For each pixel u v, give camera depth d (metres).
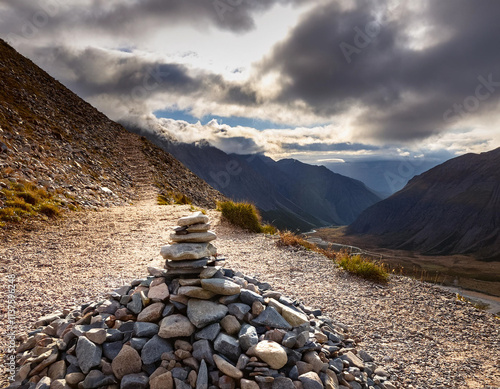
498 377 1.98
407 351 2.23
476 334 2.53
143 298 1.91
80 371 1.59
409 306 2.98
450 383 1.91
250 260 4.12
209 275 2.00
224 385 1.51
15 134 9.00
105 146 15.18
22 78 15.64
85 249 4.24
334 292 3.17
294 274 3.62
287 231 5.78
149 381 1.54
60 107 16.02
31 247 4.12
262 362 1.61
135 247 4.50
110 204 8.55
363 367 1.94
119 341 1.71
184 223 2.16
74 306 2.29
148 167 15.09
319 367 1.72
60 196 7.15
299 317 1.96
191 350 1.68
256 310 1.90
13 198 5.69
